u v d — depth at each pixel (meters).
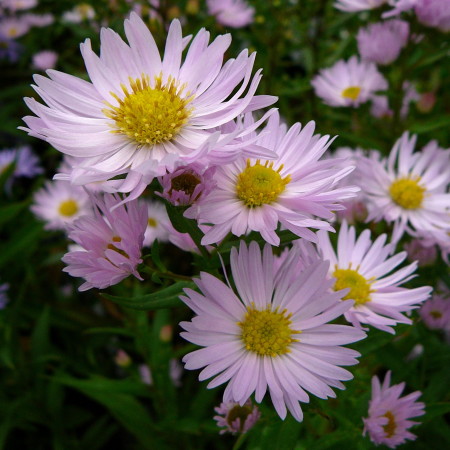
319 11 0.26
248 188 0.11
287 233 0.12
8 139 0.32
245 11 0.28
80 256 0.11
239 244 0.12
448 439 0.16
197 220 0.11
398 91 0.21
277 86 0.27
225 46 0.11
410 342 0.17
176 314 0.23
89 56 0.11
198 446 0.20
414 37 0.20
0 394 0.21
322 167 0.11
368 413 0.14
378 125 0.24
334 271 0.14
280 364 0.11
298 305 0.11
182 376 0.23
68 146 0.11
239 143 0.10
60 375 0.20
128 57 0.12
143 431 0.19
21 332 0.25
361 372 0.17
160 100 0.11
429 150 0.19
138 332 0.19
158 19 0.24
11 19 0.36
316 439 0.15
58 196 0.27
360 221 0.17
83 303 0.25
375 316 0.13
